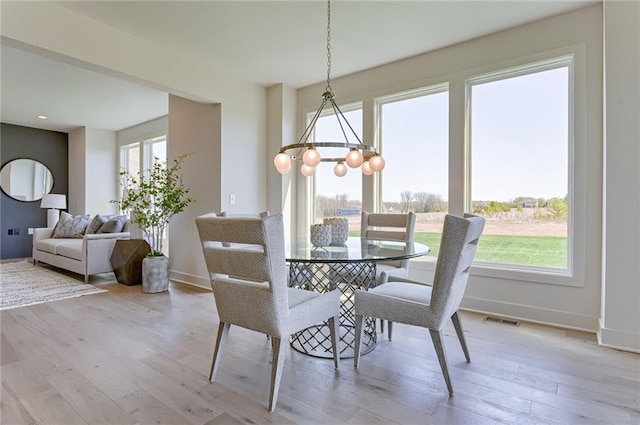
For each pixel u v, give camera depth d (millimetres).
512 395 1812
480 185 3336
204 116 4188
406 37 3227
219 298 1922
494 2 2678
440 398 1789
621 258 2398
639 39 2330
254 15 2842
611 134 2416
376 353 2334
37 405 1717
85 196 6578
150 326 2852
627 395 1807
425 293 2043
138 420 1607
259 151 4469
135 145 6684
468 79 3332
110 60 3000
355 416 1641
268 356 2295
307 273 2871
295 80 4316
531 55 2988
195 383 1940
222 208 4035
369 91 3963
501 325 2881
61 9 2699
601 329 2486
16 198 6434
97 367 2121
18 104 5199
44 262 5363
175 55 3512
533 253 3078
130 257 4281
